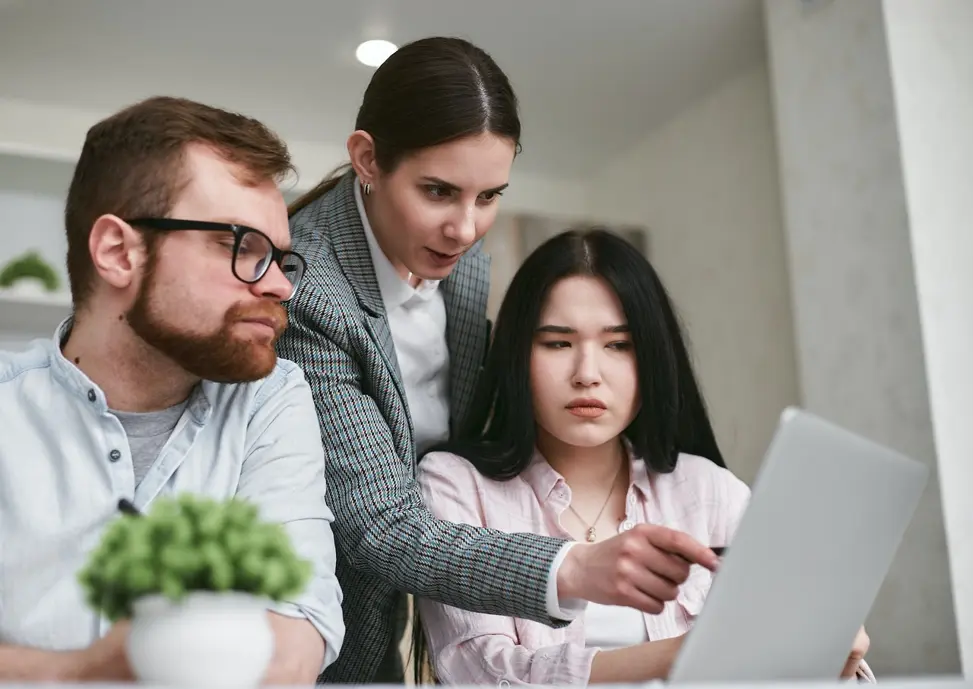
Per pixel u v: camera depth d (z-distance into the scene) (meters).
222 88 2.99
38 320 2.87
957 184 2.21
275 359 1.02
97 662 0.75
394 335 1.50
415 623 1.49
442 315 1.58
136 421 1.04
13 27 2.62
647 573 0.94
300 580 0.69
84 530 0.98
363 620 1.36
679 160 3.32
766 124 2.96
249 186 1.00
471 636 1.24
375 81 1.37
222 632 0.64
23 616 0.95
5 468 0.99
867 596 0.91
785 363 2.84
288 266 1.13
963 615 1.97
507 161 1.33
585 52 2.88
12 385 1.02
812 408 2.33
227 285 0.98
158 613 0.64
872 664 2.15
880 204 2.20
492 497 1.40
